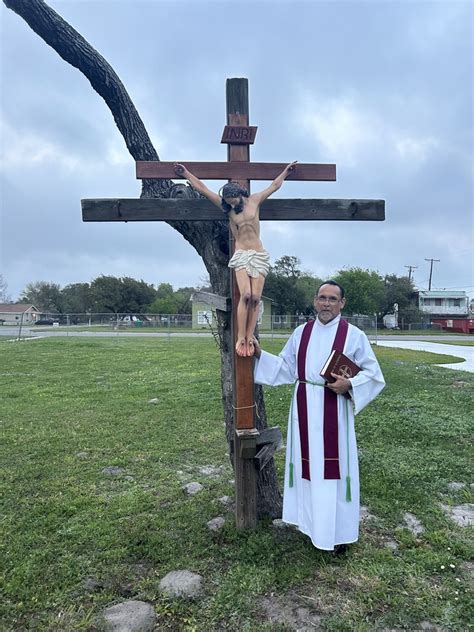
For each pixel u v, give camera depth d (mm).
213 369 12156
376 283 48250
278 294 49625
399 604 2760
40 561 3246
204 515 3904
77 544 3465
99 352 16984
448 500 4223
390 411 7316
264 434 3586
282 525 3684
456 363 14664
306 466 3240
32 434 6324
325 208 3438
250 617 2680
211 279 3820
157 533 3604
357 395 3170
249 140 3348
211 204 3330
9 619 2678
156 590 2914
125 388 9617
